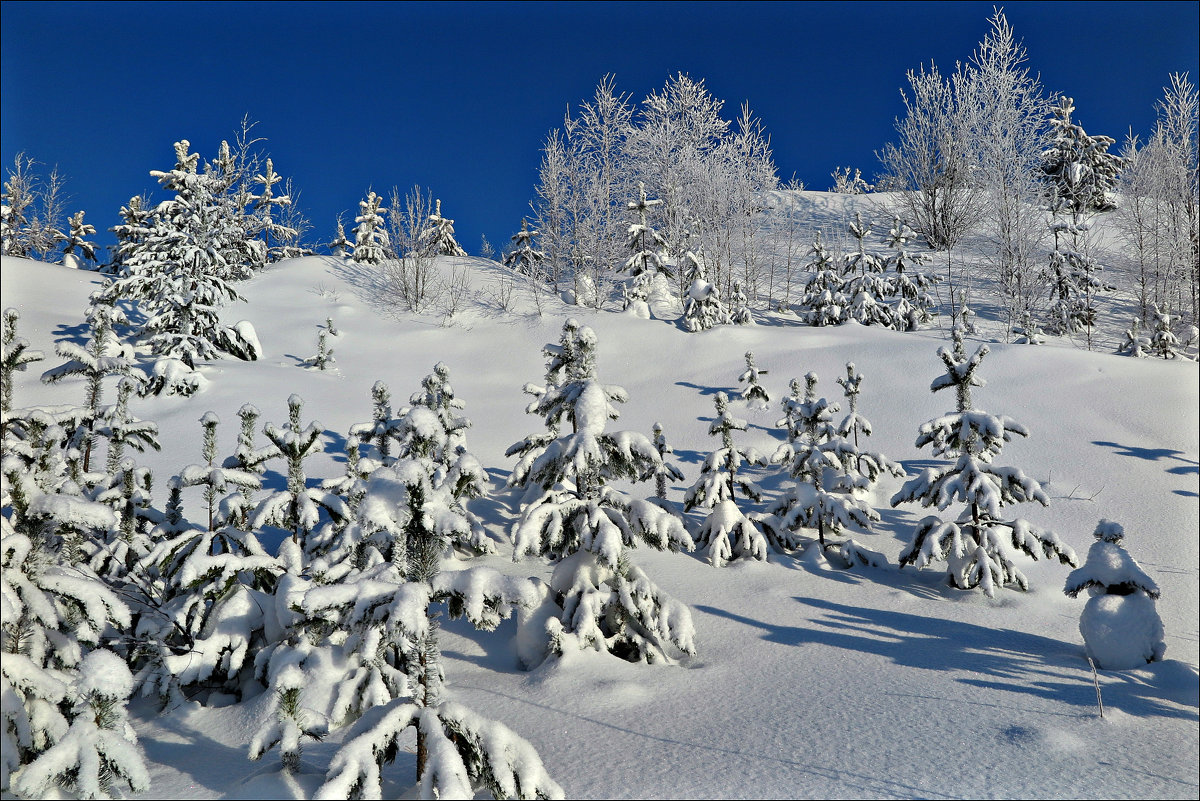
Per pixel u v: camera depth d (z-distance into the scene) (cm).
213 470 679
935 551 793
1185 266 2695
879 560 892
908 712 488
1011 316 2666
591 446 631
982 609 746
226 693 588
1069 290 2788
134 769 376
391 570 402
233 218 3669
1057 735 443
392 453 1055
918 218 3956
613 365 2194
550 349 737
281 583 569
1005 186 2962
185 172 2745
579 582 643
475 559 912
